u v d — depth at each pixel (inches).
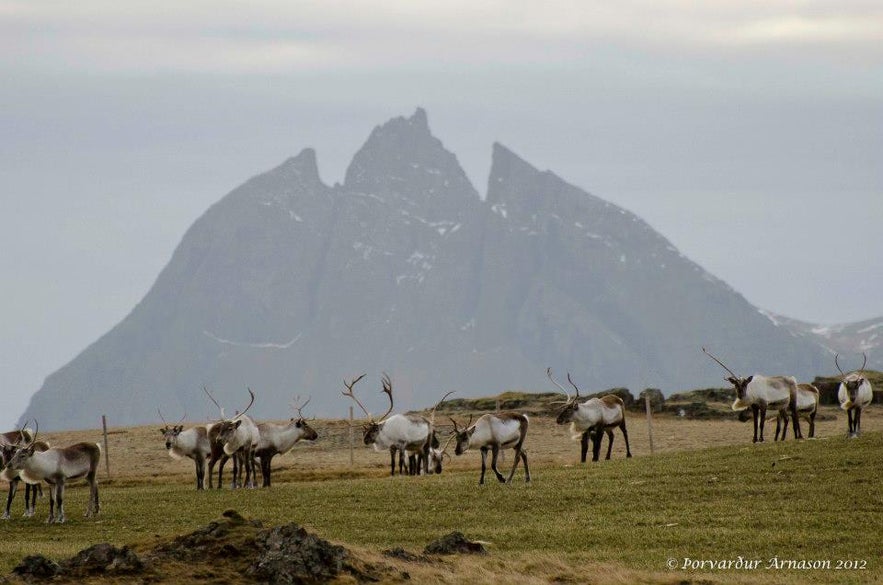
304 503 4628.4
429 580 3029.0
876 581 3110.2
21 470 4288.9
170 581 2920.8
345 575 2974.9
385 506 4468.5
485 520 4114.2
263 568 2957.7
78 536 4042.8
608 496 4436.5
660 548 3565.5
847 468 4633.4
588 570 3230.8
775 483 4478.3
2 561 3348.9
